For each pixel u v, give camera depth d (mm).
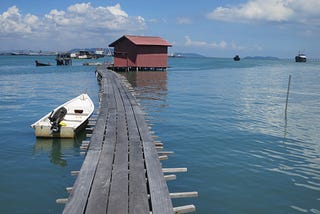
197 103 21266
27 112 17797
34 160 9906
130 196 5645
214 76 47312
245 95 26109
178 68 70750
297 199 7570
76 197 5512
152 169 7000
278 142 12195
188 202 7297
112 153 7988
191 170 9195
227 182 8422
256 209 7074
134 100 17172
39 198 7438
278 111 18891
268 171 9234
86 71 54719
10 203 7176
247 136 12930
